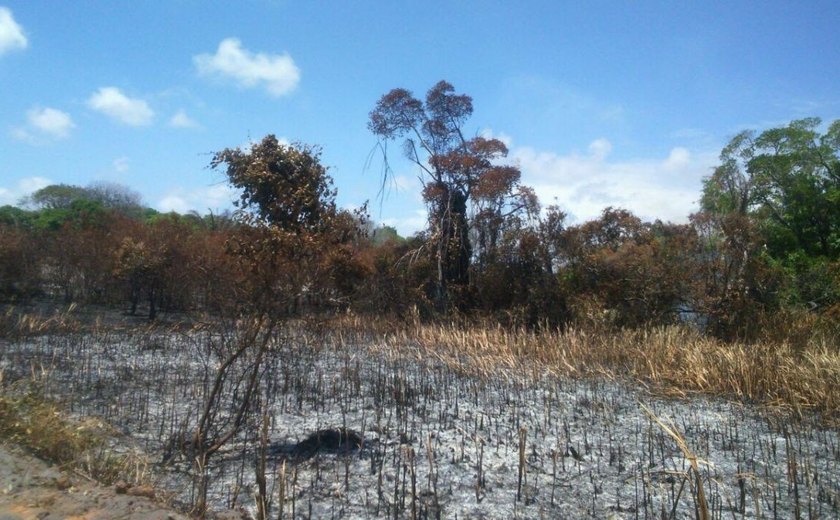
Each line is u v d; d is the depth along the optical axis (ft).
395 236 96.02
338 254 28.22
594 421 33.27
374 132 82.23
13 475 20.71
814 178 82.23
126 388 36.19
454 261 76.48
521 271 71.72
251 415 31.71
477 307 73.41
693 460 18.58
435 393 38.17
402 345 55.21
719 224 63.05
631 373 44.93
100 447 25.41
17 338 49.80
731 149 84.58
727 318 59.26
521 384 41.06
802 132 81.66
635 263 64.64
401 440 28.55
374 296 68.80
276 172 27.45
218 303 33.55
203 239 71.92
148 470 23.81
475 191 75.51
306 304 29.07
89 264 76.23
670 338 51.31
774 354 45.73
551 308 67.51
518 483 24.02
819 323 55.36
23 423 24.23
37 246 76.59
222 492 22.39
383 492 22.79
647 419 33.83
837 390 36.81
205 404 32.37
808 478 24.40
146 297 75.92
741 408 36.68
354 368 44.60
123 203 164.35
